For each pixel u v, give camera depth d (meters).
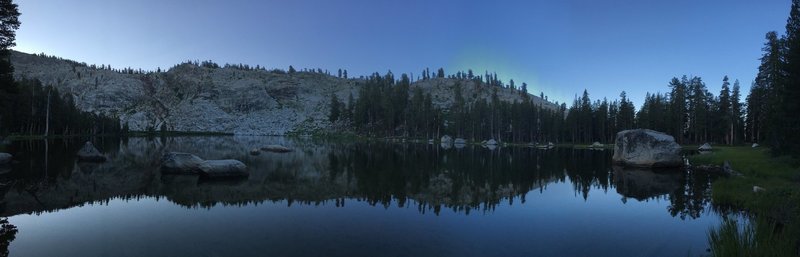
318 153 59.97
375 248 11.84
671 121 92.81
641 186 27.52
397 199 20.80
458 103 192.88
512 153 71.50
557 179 31.17
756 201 18.31
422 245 12.28
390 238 13.01
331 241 12.51
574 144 114.25
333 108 195.25
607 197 22.56
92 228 13.66
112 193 21.00
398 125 168.00
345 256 10.98
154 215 15.91
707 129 91.38
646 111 105.62
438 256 11.20
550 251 12.05
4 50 33.16
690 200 21.69
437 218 16.19
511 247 12.34
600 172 37.19
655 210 18.77
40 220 14.78
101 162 36.94
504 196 22.53
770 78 47.12
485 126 142.75
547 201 20.98
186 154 30.69
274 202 19.33
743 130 90.56
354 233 13.55
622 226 15.45
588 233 14.31
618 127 109.25
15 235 12.69
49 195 19.88
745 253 9.97
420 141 136.88
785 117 34.16
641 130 44.31
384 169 37.06
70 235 12.76
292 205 18.64
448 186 26.28
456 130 147.75
